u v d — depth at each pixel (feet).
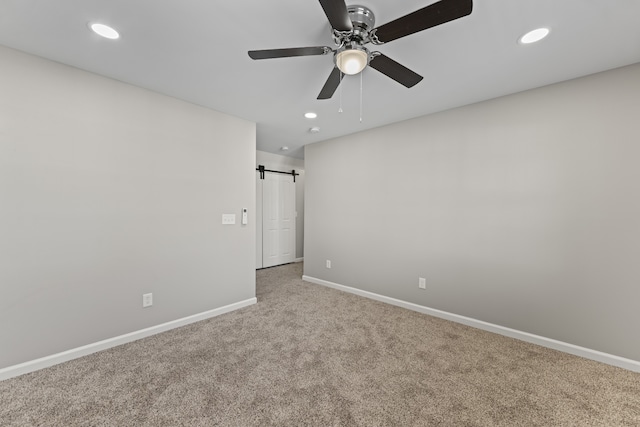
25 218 6.07
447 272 9.26
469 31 5.14
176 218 8.52
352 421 4.77
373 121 10.47
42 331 6.28
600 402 5.26
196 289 9.00
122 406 5.09
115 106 7.29
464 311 8.88
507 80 7.11
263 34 5.31
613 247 6.52
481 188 8.52
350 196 12.25
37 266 6.21
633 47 5.62
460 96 8.11
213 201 9.42
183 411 4.98
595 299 6.73
